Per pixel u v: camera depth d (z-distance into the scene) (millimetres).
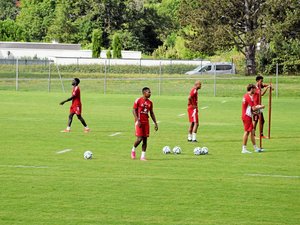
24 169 38000
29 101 92625
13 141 50469
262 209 29109
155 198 30953
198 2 155500
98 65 160750
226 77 129250
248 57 149000
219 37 148250
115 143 50125
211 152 46125
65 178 35406
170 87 121750
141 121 41625
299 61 148500
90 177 35812
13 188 32750
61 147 47500
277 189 33312
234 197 31359
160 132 58219
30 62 180375
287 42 150625
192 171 38125
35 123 63906
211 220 27188
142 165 40062
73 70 160625
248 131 45625
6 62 179875
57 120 67062
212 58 186375
